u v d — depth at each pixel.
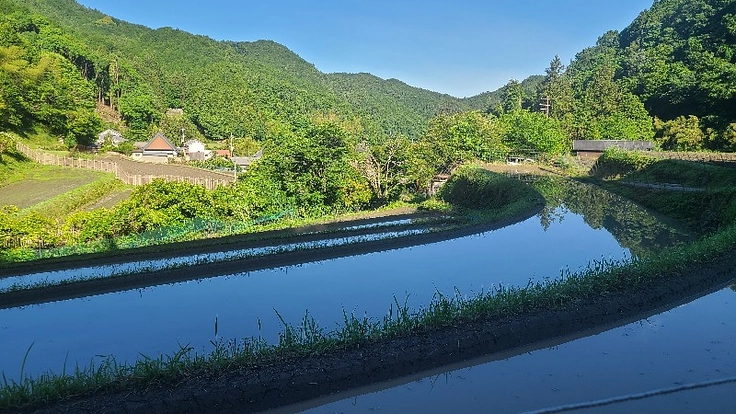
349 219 26.41
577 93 92.19
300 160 29.27
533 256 16.56
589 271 11.31
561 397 7.06
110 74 96.06
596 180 42.41
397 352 8.07
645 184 33.25
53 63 67.12
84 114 64.31
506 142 61.03
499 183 33.00
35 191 34.28
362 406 7.02
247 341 9.16
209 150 86.25
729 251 12.88
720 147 50.34
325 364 7.66
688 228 21.97
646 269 11.25
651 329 9.45
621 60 94.75
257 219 25.94
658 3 107.56
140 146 77.19
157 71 114.81
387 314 10.70
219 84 115.31
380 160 36.56
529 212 25.45
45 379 7.17
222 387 7.04
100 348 9.35
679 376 7.60
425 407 6.93
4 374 7.73
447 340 8.47
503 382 7.58
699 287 11.29
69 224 20.47
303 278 14.13
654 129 66.19
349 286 13.19
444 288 12.78
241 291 12.90
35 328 10.48
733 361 8.09
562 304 9.75
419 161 39.94
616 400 6.88
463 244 18.77
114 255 16.92
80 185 36.94
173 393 6.88
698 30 73.12
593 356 8.38
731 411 6.55
